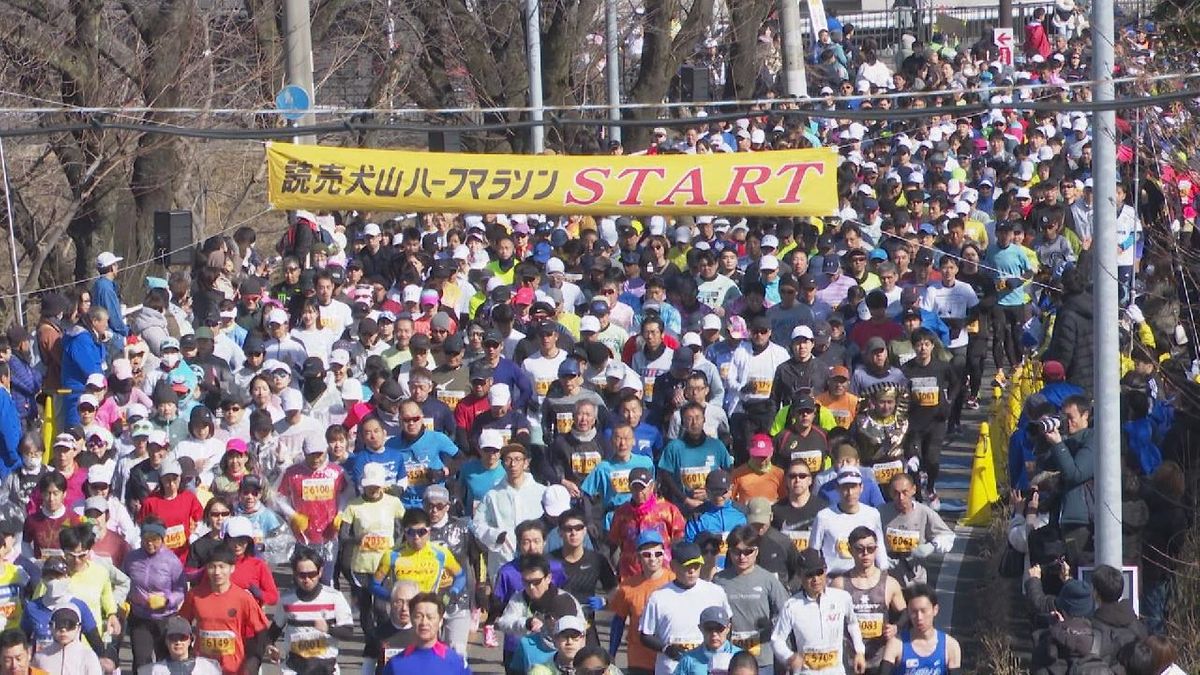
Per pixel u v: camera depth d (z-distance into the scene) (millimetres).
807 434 43719
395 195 43594
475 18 99625
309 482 43438
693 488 43062
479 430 46125
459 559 39812
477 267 67375
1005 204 71000
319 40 93125
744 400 49625
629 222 69812
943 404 50625
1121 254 54375
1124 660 31484
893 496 40219
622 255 65375
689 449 43656
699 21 106125
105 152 78000
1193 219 50750
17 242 82375
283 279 67438
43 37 75750
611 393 50219
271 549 43500
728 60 107750
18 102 76250
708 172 43062
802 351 49219
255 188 97000
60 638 35938
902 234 66312
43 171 78750
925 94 38625
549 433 46469
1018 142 90812
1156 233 46906
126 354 50844
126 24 81938
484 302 61094
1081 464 38344
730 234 66562
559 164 43469
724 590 36125
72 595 37562
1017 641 41406
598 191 43219
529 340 51062
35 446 45125
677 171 43062
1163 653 30688
